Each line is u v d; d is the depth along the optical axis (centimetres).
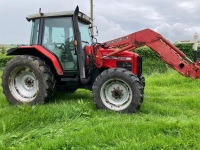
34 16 707
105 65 672
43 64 665
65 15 686
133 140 411
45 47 698
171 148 391
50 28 698
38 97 656
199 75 622
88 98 737
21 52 725
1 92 867
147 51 1872
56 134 454
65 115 541
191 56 1738
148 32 648
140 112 604
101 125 474
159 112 602
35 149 400
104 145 408
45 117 527
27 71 680
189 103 689
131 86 593
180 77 1065
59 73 666
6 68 685
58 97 744
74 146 406
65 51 689
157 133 443
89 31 751
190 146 403
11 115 531
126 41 662
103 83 611
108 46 675
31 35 722
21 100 675
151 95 820
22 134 462
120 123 482
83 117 548
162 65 1792
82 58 662
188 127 459
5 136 449
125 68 668
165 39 644
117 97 612
